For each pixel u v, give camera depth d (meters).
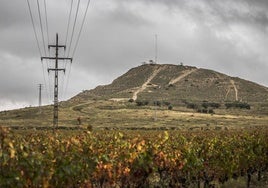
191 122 169.50
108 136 30.23
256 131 46.19
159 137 28.20
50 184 16.88
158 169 25.41
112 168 21.83
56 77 66.06
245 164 32.28
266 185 32.75
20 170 15.00
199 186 28.78
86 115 190.00
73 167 17.38
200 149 29.83
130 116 189.75
